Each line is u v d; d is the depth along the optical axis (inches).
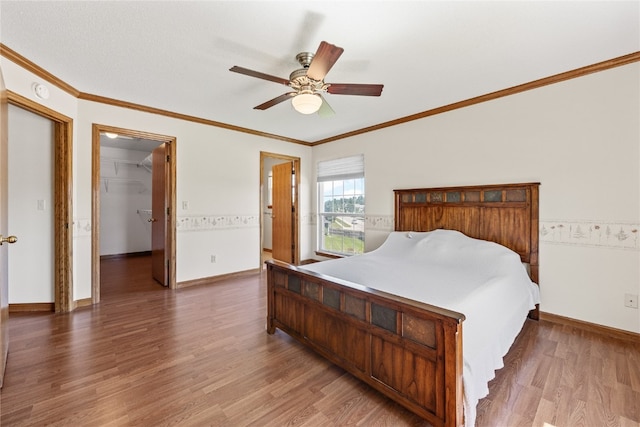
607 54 90.8
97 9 69.8
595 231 100.0
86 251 126.1
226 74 103.9
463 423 54.2
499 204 119.9
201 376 75.7
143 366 79.9
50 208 119.6
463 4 68.0
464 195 130.5
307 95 84.7
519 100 114.9
